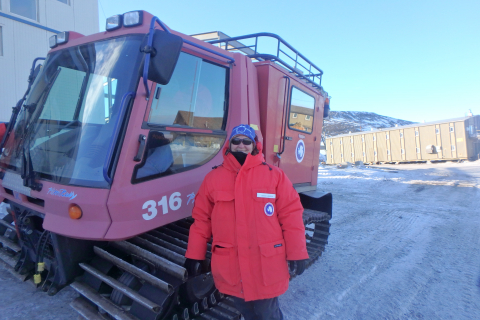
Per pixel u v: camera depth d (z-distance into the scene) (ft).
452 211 25.53
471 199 31.14
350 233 19.13
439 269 13.73
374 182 44.75
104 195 6.69
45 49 35.88
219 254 6.38
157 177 7.53
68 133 7.82
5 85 32.37
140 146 7.05
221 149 9.46
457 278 12.80
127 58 7.66
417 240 17.84
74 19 38.75
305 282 12.20
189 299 7.77
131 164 6.97
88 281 8.20
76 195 6.84
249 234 6.25
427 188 39.55
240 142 6.63
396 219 22.85
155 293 6.89
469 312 10.23
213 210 6.62
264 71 11.28
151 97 7.39
